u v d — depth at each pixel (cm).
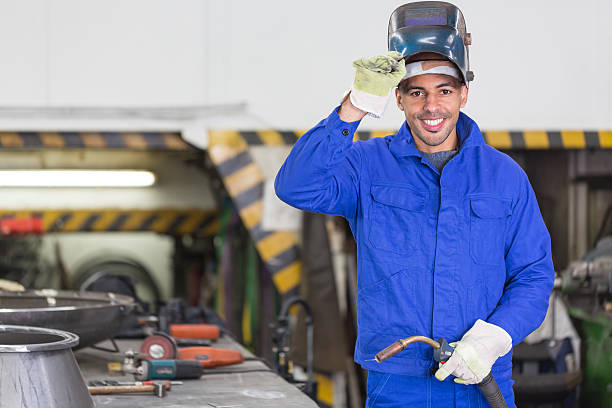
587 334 416
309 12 387
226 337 326
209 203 630
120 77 380
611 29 406
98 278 341
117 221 617
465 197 188
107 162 599
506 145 404
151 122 382
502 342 175
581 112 407
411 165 192
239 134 387
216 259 754
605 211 446
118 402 195
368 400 193
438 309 184
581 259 408
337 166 180
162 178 620
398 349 174
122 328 256
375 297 190
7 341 180
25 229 599
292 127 388
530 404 390
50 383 155
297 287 401
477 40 401
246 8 384
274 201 393
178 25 382
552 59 405
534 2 402
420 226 188
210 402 196
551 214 462
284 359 284
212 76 384
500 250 189
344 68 389
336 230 420
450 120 185
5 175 579
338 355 395
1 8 373
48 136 382
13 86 374
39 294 289
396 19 190
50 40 376
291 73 387
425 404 184
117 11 379
